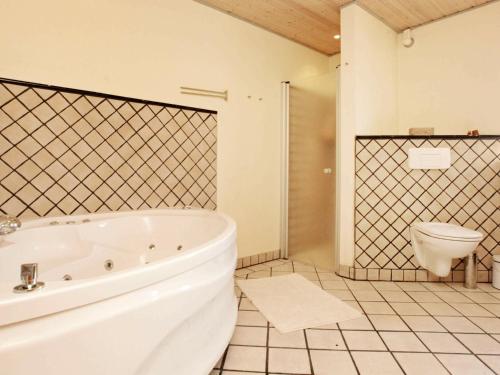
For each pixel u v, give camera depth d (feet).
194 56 7.90
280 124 10.08
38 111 5.62
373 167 7.87
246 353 4.68
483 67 8.27
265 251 9.78
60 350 2.26
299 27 9.54
